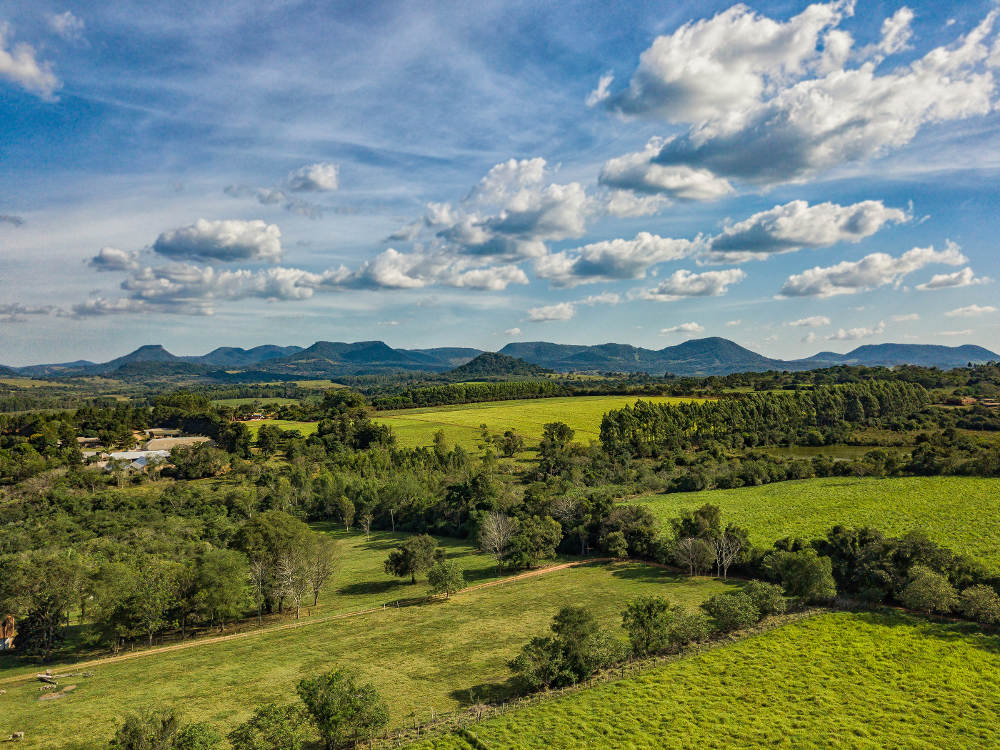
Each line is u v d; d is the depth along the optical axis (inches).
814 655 1755.7
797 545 2696.9
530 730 1416.1
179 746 1258.0
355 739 1413.6
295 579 2600.9
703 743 1328.7
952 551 2480.3
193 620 2593.5
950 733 1328.7
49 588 2274.9
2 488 5201.8
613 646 1777.8
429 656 1961.1
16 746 1464.1
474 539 4013.3
